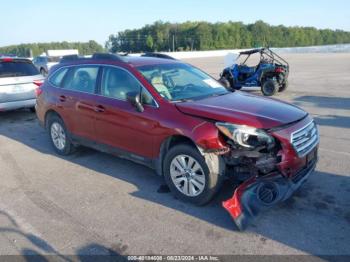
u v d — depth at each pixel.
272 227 3.40
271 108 3.92
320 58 32.56
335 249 3.04
